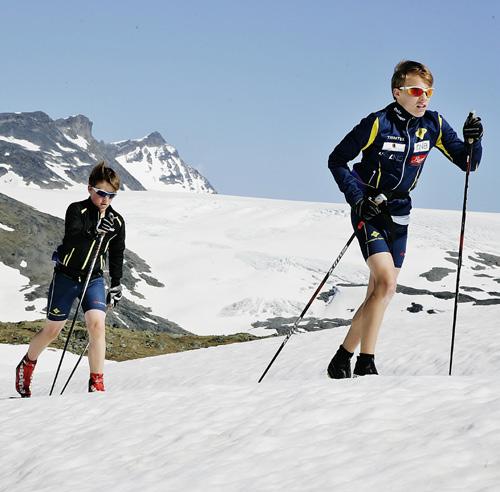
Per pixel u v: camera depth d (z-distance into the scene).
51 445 4.88
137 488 3.72
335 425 4.14
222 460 3.89
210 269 83.12
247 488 3.44
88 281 7.48
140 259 85.75
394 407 4.27
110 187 7.39
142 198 119.25
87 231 7.44
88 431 5.01
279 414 4.53
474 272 78.94
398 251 5.94
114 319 61.78
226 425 4.54
